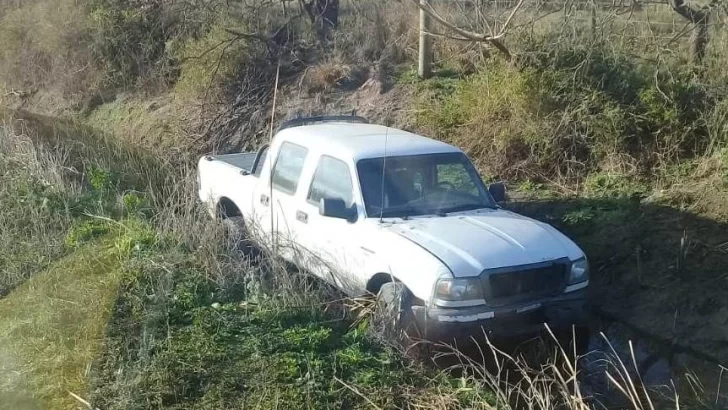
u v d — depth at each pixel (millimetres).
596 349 6750
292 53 16094
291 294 6668
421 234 6477
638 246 7961
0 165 10766
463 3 13062
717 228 8031
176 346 5898
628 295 7477
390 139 7738
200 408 5195
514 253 6191
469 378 5520
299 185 7734
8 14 23094
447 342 5926
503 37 11008
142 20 19031
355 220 6965
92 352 5969
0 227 8797
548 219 9070
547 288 6250
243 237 8078
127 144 16406
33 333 6438
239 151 14773
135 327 6262
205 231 7770
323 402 5219
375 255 6566
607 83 10281
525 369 5602
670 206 8664
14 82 22312
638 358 6551
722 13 9898
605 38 10672
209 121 15805
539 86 10453
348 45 15742
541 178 10258
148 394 5344
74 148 15102
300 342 5941
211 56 16406
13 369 5898
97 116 19000
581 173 9984
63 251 8219
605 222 8609
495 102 10938
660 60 10047
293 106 14758
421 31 12055
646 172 9562
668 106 9664
